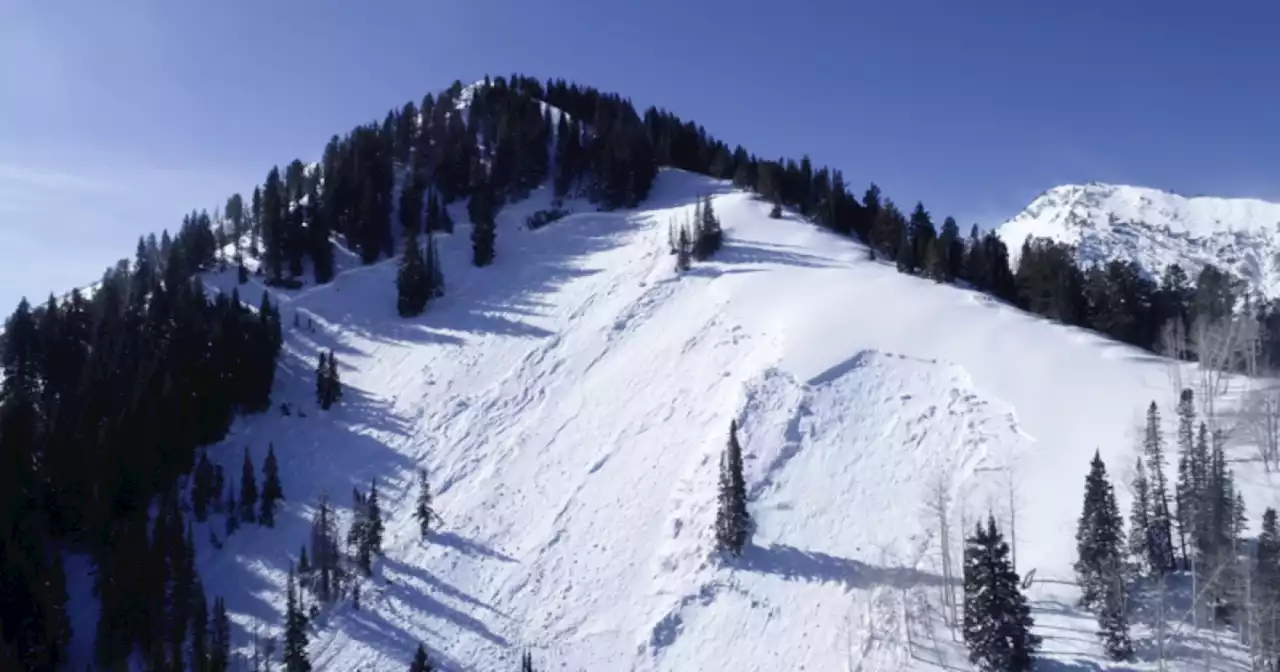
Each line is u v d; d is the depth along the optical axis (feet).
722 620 229.04
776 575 235.61
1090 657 178.09
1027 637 177.27
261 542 300.40
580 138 634.43
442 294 460.96
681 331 365.20
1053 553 211.61
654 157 610.65
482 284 470.39
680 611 234.79
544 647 239.50
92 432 325.62
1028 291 397.60
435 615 257.34
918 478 254.68
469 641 245.86
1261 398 246.27
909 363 300.20
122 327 403.34
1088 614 188.96
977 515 230.89
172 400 333.62
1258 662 164.45
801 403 289.12
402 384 385.09
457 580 269.44
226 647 252.42
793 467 269.85
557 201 572.10
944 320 326.03
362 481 325.83
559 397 352.49
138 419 321.52
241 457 343.46
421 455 335.47
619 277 439.63
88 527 296.71
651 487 283.18
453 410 360.07
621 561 260.01
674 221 493.77
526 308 433.07
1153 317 388.98
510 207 563.89
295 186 608.19
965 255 440.04
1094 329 371.97
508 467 317.83
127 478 305.53
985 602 178.81
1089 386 275.80
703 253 434.30
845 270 398.83
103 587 272.31
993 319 328.29
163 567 270.87
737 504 245.86
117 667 249.55
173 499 307.17
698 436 295.89
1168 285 436.76
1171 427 246.27
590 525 277.64
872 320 329.72
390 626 256.11
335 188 534.37
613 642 234.99
